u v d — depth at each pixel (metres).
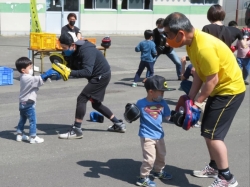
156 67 13.97
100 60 6.35
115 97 9.45
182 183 5.05
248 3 28.06
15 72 12.09
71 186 4.87
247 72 11.05
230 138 6.80
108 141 6.43
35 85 6.00
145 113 4.76
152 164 4.80
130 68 13.55
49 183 4.92
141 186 4.91
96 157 5.78
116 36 23.00
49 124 7.19
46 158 5.68
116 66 13.80
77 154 5.86
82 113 6.42
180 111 4.52
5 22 20.72
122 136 6.70
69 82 10.90
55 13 21.78
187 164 5.64
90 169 5.37
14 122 7.25
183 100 4.53
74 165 5.48
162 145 4.91
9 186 4.81
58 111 8.06
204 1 26.00
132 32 23.97
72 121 7.42
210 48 4.22
